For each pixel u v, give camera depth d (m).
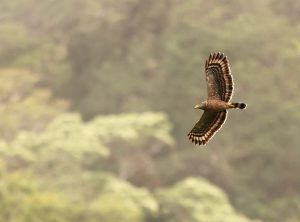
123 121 53.00
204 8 72.88
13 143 50.19
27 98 66.88
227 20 72.06
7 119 62.66
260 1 74.25
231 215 45.84
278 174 61.84
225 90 8.15
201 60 68.00
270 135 62.56
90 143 49.06
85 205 41.38
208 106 8.12
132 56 73.25
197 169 62.34
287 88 65.38
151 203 45.22
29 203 37.03
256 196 61.09
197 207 46.31
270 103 63.97
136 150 57.09
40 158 48.38
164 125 54.41
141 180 58.88
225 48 68.31
